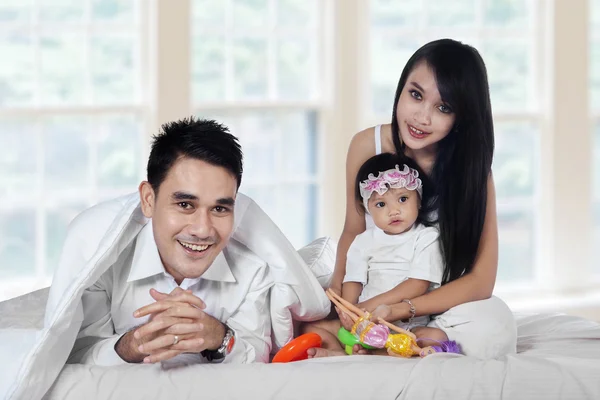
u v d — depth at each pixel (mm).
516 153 5492
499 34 5445
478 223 2793
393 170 2777
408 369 2336
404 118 2771
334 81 5141
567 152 5461
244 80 5141
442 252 2801
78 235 2389
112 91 4883
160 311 2254
